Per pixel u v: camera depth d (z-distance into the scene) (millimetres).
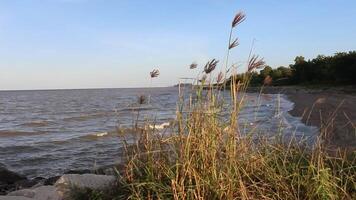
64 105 71000
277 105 5488
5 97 119938
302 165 4695
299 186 4215
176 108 4699
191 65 4660
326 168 4289
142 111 6258
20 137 28391
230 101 4512
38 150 21547
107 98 99438
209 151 4332
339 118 21078
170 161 4586
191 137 4438
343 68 74812
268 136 5188
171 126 4727
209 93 4613
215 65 4590
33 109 61000
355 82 74312
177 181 4223
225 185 4102
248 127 5023
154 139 4852
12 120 42969
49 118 43906
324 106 31047
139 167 4734
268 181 4375
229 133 4387
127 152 5016
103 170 8523
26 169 16609
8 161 18453
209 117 4539
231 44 4492
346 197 4164
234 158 4305
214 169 4168
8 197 5879
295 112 28469
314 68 86375
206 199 4055
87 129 31938
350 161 4922
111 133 25484
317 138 5301
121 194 4633
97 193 4895
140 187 4430
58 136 27766
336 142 6535
